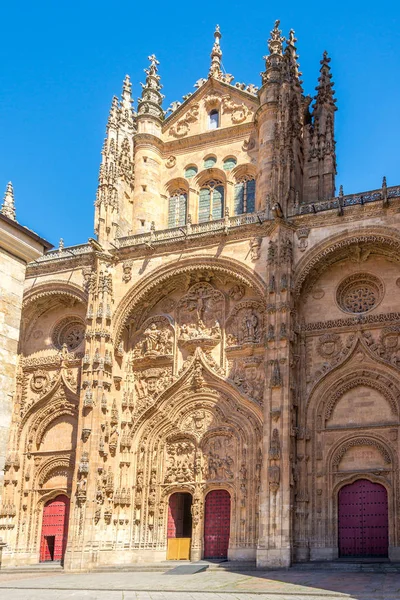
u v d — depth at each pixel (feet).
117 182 193.88
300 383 158.71
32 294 192.85
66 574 154.30
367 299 162.20
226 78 205.87
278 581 118.73
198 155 201.67
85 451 166.61
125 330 182.09
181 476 168.76
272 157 183.73
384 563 135.13
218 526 163.73
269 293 161.17
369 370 155.12
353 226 159.43
